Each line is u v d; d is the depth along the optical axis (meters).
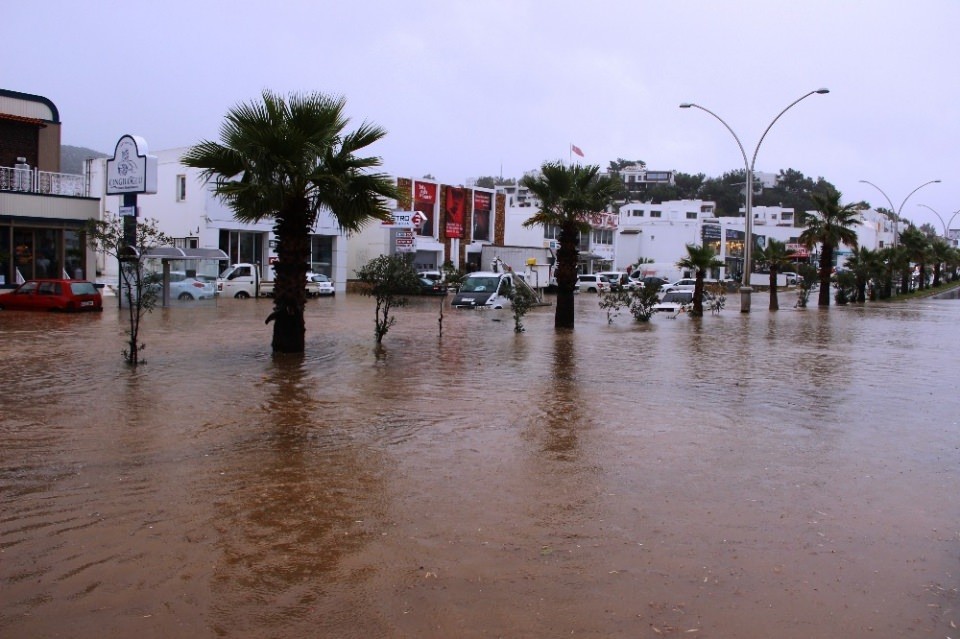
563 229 25.27
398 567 5.30
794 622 4.59
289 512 6.41
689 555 5.61
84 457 8.05
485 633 4.39
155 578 5.07
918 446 9.23
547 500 6.85
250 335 20.70
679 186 169.00
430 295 46.72
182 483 7.18
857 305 49.47
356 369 14.90
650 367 15.98
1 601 4.71
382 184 16.59
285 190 16.11
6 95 31.97
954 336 25.09
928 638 4.42
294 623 4.48
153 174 28.48
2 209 30.16
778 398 12.45
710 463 8.22
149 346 18.08
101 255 43.75
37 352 16.67
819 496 7.11
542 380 13.93
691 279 68.31
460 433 9.48
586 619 4.59
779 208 136.25
